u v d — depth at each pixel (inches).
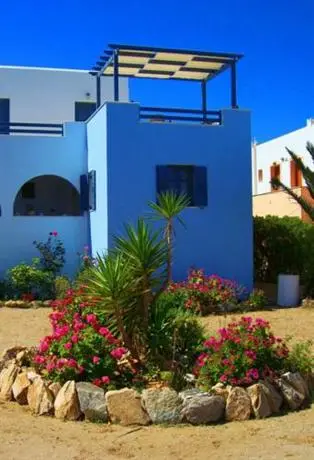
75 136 725.9
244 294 661.3
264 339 292.0
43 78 925.2
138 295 302.2
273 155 1209.4
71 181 724.0
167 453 228.8
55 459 223.3
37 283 655.1
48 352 295.0
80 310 314.5
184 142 654.5
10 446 236.5
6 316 554.6
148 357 306.0
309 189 630.5
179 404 262.2
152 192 645.3
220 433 249.4
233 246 665.0
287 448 232.1
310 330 485.7
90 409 265.1
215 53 665.6
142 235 305.3
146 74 731.4
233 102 678.5
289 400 280.7
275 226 731.4
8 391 297.4
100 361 280.7
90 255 700.7
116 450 231.8
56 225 710.5
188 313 343.3
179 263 647.1
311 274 667.4
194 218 653.9
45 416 271.6
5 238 698.2
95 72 741.3
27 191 885.8
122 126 638.5
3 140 706.2
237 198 667.4
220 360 279.4
